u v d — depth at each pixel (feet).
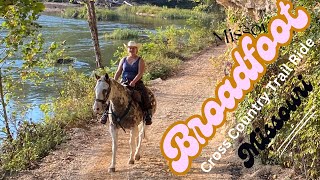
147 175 30.91
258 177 28.73
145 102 31.99
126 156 35.14
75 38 127.44
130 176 30.81
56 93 64.49
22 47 38.88
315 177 25.99
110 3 234.99
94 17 66.33
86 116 45.42
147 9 223.51
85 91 55.77
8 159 33.99
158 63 75.15
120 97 30.07
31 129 39.73
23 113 46.88
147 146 37.37
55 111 46.21
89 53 105.29
